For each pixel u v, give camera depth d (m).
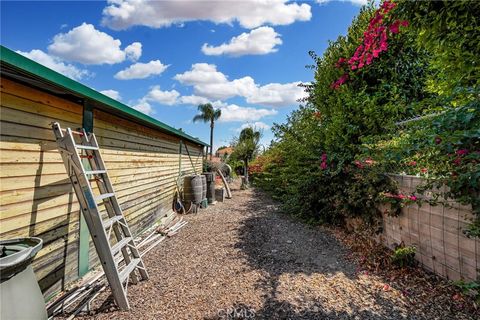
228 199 9.76
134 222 4.77
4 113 2.22
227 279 3.04
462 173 2.24
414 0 1.94
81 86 2.71
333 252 3.89
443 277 2.69
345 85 4.90
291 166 6.79
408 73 4.66
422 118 2.93
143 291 2.79
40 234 2.57
